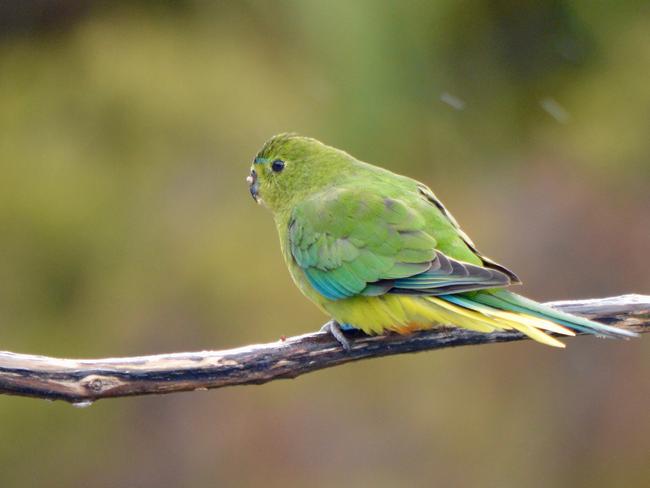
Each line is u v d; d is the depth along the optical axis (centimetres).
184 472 1484
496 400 1494
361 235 846
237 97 1362
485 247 1484
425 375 1474
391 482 1454
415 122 1398
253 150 1365
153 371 770
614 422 1525
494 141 1467
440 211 877
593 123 1484
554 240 1550
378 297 827
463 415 1474
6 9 1398
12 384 746
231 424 1494
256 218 1387
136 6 1400
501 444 1484
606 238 1560
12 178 1359
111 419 1488
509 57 1466
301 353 814
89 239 1374
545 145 1509
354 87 1336
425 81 1369
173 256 1384
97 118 1380
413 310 811
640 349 1544
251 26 1375
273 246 1380
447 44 1415
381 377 1469
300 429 1482
